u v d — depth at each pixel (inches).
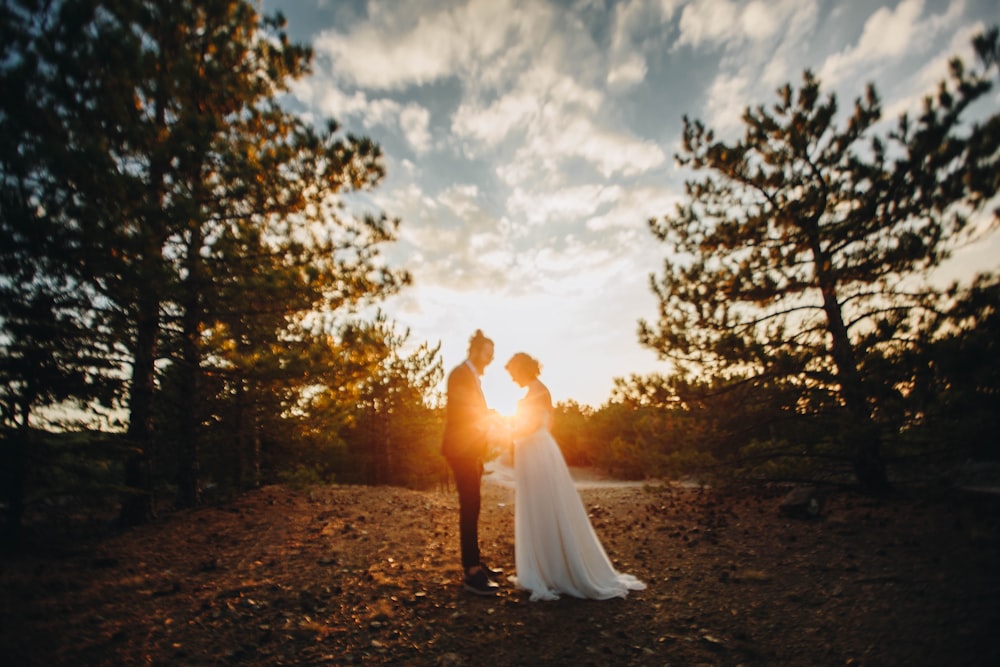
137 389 304.5
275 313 318.0
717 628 143.3
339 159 298.5
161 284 228.7
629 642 137.0
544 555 176.9
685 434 361.4
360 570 202.1
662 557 221.1
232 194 265.9
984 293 185.0
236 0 302.8
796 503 276.8
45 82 197.2
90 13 201.5
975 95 189.5
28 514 269.9
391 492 495.2
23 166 188.2
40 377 244.2
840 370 293.7
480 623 150.0
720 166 343.3
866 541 213.5
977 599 140.4
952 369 187.8
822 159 321.7
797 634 135.5
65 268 219.3
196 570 202.1
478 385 193.3
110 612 154.6
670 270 366.6
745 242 338.3
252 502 370.0
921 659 115.3
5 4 189.3
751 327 336.8
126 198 215.3
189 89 253.8
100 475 263.4
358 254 330.0
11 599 160.6
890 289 301.9
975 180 181.0
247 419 407.2
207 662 125.1
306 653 131.0
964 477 247.3
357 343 324.8
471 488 184.4
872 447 285.3
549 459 184.7
